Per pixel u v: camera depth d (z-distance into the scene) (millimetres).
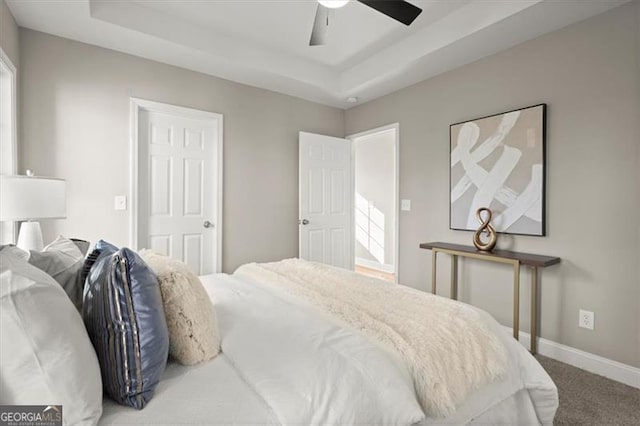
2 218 1570
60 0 2131
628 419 1706
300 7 2561
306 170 3943
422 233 3459
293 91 3764
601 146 2219
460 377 1131
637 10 2061
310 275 2023
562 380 2117
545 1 2090
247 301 1536
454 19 2611
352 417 879
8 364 699
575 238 2344
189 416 832
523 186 2605
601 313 2223
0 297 702
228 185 3477
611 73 2168
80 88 2658
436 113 3307
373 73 3379
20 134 2426
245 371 1000
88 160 2691
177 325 1067
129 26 2486
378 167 6047
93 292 958
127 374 868
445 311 1430
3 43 2096
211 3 2514
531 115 2551
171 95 3084
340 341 1131
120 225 2830
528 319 2611
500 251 2709
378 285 1823
